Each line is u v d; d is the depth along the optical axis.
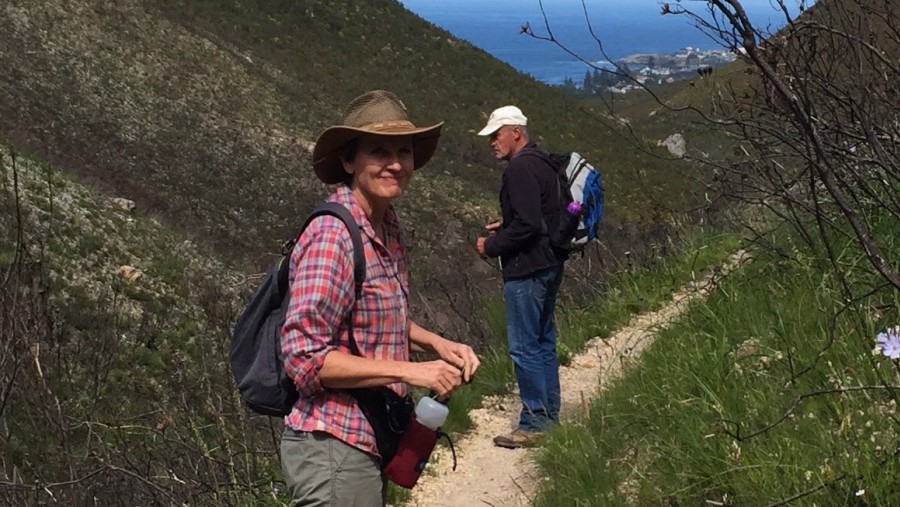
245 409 5.55
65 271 16.17
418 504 4.77
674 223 9.52
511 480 4.87
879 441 3.09
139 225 21.25
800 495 2.92
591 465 4.21
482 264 12.88
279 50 45.50
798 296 4.67
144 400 8.09
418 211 31.55
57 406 4.44
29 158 21.64
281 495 4.70
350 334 2.77
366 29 51.72
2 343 4.30
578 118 50.94
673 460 3.80
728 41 2.79
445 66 52.34
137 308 16.20
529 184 4.88
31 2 34.12
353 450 2.75
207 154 30.95
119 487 4.52
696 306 5.61
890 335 2.97
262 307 2.84
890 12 3.59
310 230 2.76
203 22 43.56
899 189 4.25
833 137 4.15
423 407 2.84
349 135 2.82
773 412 3.66
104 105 30.42
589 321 7.62
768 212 6.77
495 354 6.96
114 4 38.56
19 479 4.25
